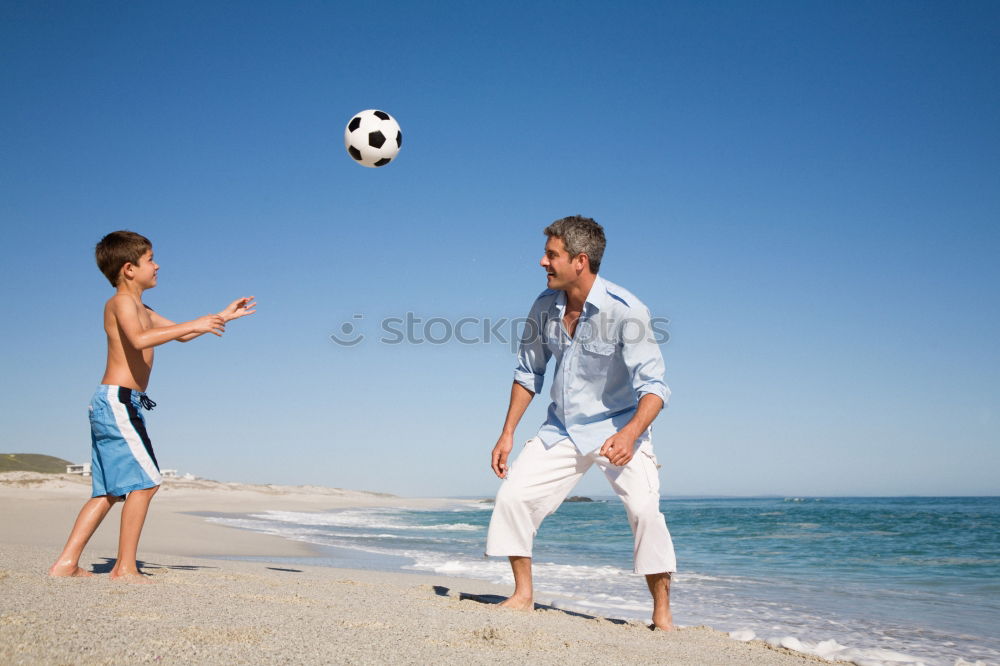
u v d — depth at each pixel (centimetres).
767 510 3688
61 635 184
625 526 1753
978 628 437
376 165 504
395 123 502
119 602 242
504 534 331
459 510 3350
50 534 775
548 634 257
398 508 3544
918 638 404
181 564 501
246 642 196
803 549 1135
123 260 331
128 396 322
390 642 215
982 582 684
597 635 278
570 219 311
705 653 268
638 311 305
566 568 709
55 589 263
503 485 333
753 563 903
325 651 194
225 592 293
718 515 2809
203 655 178
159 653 176
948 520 2192
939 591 615
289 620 234
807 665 269
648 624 353
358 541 1091
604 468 319
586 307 310
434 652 207
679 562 920
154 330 317
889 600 554
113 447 321
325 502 3953
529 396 351
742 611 484
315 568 592
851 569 817
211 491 3862
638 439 316
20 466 4722
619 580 614
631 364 304
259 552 820
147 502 328
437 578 550
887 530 1673
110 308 325
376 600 313
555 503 334
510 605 332
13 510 1149
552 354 346
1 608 213
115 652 173
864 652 345
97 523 325
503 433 353
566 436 323
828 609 502
